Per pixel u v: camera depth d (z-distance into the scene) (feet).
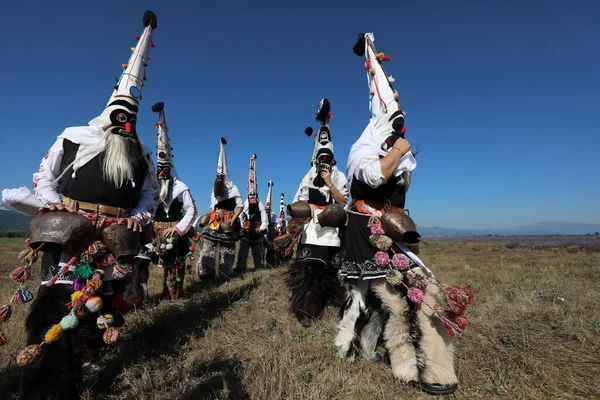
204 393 8.34
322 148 15.52
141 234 9.24
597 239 83.51
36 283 20.81
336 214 10.80
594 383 8.45
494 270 26.84
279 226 43.34
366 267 9.24
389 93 10.32
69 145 8.17
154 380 8.97
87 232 7.47
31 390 6.82
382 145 9.77
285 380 8.55
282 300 16.01
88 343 8.01
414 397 8.14
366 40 11.00
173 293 18.08
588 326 11.60
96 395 8.31
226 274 24.16
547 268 27.32
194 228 18.98
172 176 16.43
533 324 12.08
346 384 8.70
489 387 8.41
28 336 7.08
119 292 8.64
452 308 8.20
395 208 9.78
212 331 12.28
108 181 8.13
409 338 8.69
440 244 77.71
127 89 8.82
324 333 12.02
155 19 9.73
